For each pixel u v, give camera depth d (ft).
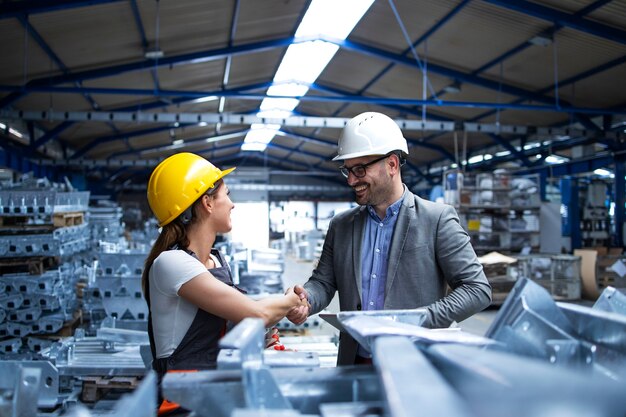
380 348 2.52
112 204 36.45
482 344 2.83
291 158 75.61
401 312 3.72
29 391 2.99
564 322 3.08
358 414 2.48
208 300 4.64
